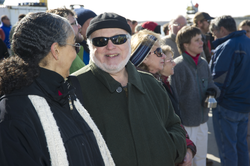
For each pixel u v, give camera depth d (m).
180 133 1.61
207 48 3.99
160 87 1.64
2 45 3.54
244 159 2.99
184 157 1.63
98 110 1.38
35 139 0.88
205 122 2.68
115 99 1.42
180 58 2.58
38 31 0.97
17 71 0.92
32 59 0.98
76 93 1.32
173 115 1.67
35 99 0.93
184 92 2.51
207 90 2.57
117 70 1.43
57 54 1.04
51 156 0.90
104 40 1.39
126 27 1.42
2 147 0.82
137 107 1.42
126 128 1.37
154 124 1.44
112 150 1.32
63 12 1.96
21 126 0.84
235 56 2.72
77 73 1.52
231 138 2.87
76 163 0.96
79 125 1.08
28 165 0.81
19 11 8.75
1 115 0.86
